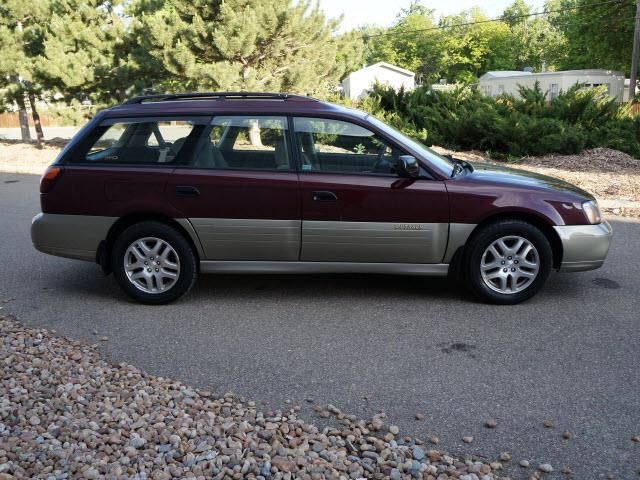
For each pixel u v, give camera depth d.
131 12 21.47
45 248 5.38
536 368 4.06
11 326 4.79
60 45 19.33
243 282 6.01
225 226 5.15
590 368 4.05
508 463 3.02
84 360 4.12
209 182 5.11
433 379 3.91
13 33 21.23
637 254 6.99
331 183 5.04
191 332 4.74
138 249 5.29
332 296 5.56
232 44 15.97
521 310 5.16
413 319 4.96
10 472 2.81
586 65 49.66
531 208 5.05
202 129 5.22
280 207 5.08
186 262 5.24
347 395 3.70
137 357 4.28
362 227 5.07
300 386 3.82
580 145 15.05
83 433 3.12
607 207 9.61
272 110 5.22
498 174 5.44
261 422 3.32
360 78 57.53
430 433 3.28
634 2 39.56
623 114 17.31
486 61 80.25
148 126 5.27
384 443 3.12
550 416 3.45
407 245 5.12
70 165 5.27
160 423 3.24
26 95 21.38
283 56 18.41
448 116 17.12
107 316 5.11
